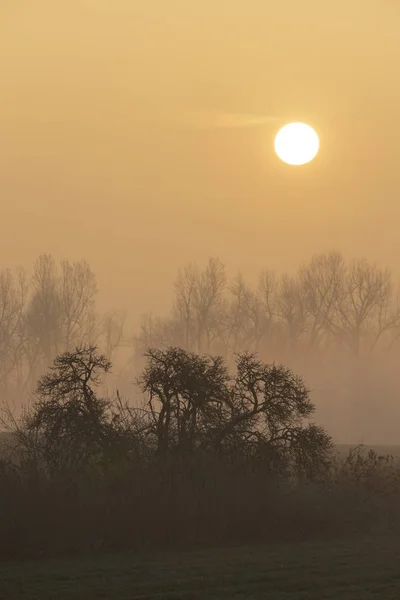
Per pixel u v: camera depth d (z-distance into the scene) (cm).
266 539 8969
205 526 8862
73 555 8031
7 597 6319
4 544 7988
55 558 7900
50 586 6694
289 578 7044
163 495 8931
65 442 9544
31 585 6731
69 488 8588
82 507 8488
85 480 8775
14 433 9662
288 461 9975
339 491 10238
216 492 9131
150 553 8181
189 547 8512
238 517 9056
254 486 9381
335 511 9712
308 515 9394
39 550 8050
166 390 9794
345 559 7912
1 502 8275
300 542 8881
